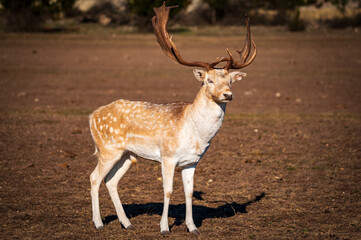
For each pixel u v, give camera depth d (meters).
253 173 19.12
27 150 21.98
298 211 14.91
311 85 42.78
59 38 78.25
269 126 27.72
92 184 13.44
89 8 100.50
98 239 12.58
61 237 12.66
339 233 13.05
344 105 33.78
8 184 17.16
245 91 39.94
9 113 29.98
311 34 88.56
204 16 106.25
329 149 22.86
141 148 12.98
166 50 12.96
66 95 36.66
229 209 15.20
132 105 13.40
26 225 13.43
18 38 76.31
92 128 13.78
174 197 16.42
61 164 19.66
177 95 36.50
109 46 71.56
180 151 12.34
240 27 100.38
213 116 12.14
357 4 122.00
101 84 42.00
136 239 12.57
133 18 94.75
